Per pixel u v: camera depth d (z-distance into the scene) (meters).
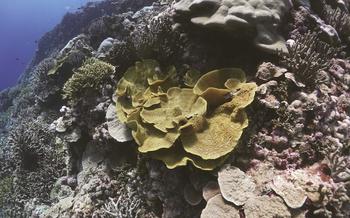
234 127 0.92
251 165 0.90
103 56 1.59
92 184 1.27
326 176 0.85
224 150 0.89
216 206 0.83
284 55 1.03
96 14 3.76
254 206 0.80
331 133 0.94
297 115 0.93
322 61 1.04
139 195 1.12
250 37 1.04
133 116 1.07
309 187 0.80
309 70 0.99
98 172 1.32
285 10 1.10
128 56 1.27
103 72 1.35
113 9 3.60
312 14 1.18
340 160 0.84
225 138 0.91
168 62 1.17
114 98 1.25
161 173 1.00
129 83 1.19
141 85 1.17
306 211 0.78
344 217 0.78
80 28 3.83
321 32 1.14
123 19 2.21
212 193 0.87
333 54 1.12
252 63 1.08
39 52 4.35
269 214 0.77
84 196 1.28
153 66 1.15
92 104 1.34
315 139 0.92
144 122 1.02
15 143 1.86
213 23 1.02
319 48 1.11
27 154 1.82
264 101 0.95
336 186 0.80
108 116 1.23
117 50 1.30
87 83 1.33
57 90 2.20
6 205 1.81
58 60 2.25
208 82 1.03
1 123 3.45
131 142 1.19
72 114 1.43
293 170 0.87
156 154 0.97
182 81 1.13
